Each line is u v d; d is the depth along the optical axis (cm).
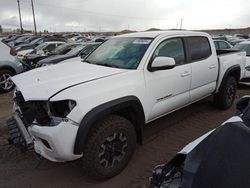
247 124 248
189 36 459
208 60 492
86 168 307
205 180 171
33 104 306
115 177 336
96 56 437
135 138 347
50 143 280
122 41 434
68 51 1175
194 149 207
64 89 291
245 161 170
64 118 280
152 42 391
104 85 314
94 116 289
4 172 351
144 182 326
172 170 219
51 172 353
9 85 809
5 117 558
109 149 319
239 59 593
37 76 351
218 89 544
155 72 375
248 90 796
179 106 442
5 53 802
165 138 446
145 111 363
